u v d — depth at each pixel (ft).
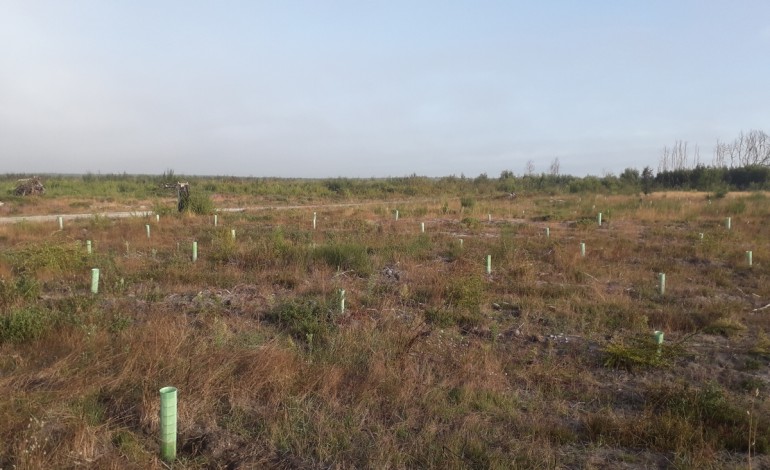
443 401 15.33
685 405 15.02
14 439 11.98
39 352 17.51
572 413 15.33
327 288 28.22
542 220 74.95
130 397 14.69
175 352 16.98
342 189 155.33
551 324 23.47
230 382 15.42
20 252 34.55
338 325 21.30
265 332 20.95
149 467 11.55
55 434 12.39
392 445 12.86
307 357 17.84
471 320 23.45
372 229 57.98
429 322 23.31
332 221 68.28
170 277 30.14
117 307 23.11
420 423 14.23
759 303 27.86
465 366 17.69
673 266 36.50
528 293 28.78
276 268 33.55
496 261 37.58
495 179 196.54
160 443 12.54
